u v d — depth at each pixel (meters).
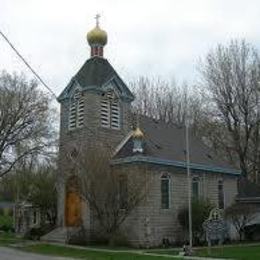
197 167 43.28
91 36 43.78
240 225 44.41
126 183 37.06
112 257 29.91
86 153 37.38
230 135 56.41
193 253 31.25
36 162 47.91
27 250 35.22
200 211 39.59
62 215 42.09
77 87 42.41
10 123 46.84
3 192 72.75
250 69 54.84
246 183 50.44
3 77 47.53
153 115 63.03
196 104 61.72
